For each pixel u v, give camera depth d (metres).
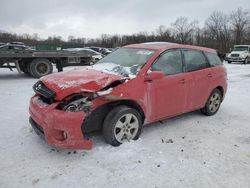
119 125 4.08
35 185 3.14
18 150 3.96
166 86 4.62
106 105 4.03
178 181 3.30
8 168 3.48
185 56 5.16
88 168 3.51
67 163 3.62
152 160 3.77
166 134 4.75
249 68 20.27
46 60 12.51
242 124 5.51
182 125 5.26
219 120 5.71
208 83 5.58
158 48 4.80
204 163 3.75
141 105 4.27
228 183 3.29
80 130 3.61
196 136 4.73
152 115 4.52
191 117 5.82
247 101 7.68
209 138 4.66
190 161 3.79
